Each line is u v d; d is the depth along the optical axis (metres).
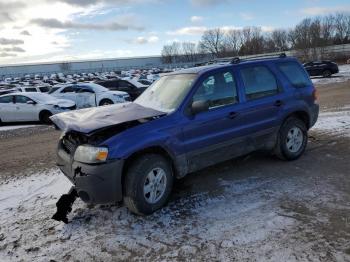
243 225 4.00
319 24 79.81
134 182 4.21
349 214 4.08
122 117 4.41
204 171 5.87
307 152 6.55
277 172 5.59
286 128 5.86
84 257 3.64
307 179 5.22
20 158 8.23
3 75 104.81
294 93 5.99
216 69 5.23
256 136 5.51
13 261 3.65
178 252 3.58
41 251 3.81
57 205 4.40
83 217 4.51
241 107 5.27
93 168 4.10
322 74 30.77
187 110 4.76
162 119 4.55
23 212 4.85
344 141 7.20
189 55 116.38
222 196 4.84
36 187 5.87
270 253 3.42
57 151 4.96
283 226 3.91
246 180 5.34
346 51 66.75
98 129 4.02
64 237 4.06
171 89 5.17
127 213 4.52
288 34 94.69
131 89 19.36
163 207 4.61
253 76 5.59
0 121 15.37
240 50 103.50
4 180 6.48
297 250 3.43
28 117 14.92
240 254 3.45
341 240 3.55
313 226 3.86
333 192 4.70
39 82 47.00
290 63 6.23
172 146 4.54
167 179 4.54
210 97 5.02
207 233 3.90
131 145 4.19
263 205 4.46
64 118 4.59
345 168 5.59
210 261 3.39
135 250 3.69
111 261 3.54
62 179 6.16
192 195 4.94
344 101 13.72
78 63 117.38
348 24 88.56
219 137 5.02
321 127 8.73
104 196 4.15
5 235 4.21
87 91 17.08
